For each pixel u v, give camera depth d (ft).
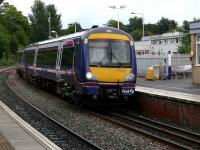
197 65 97.55
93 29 68.03
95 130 51.78
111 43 67.77
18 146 37.29
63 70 76.95
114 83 66.74
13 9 388.57
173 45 253.24
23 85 123.24
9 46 305.94
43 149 36.06
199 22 96.94
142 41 251.39
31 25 416.26
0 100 81.10
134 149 41.55
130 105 72.08
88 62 66.18
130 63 68.08
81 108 71.72
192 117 54.44
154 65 130.31
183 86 94.32
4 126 47.78
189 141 44.68
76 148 41.57
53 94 97.35
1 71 209.56
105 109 72.28
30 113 65.92
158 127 54.44
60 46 81.41
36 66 109.81
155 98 63.36
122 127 53.62
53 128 52.60
